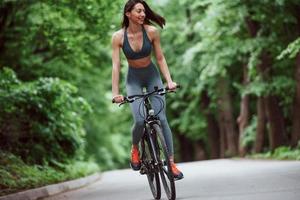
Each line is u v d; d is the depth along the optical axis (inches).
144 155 443.2
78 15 1013.8
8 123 791.1
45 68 1187.3
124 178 813.2
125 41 424.8
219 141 1628.9
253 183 498.9
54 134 848.3
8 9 1018.7
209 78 1448.1
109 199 497.0
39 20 1067.3
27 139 814.5
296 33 1039.0
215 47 1214.9
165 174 421.7
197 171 772.6
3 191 561.6
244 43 1109.1
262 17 1006.4
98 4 992.9
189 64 1477.6
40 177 695.1
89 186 735.1
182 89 1521.9
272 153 1116.5
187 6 1405.0
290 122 1312.7
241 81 1457.9
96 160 2003.0
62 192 656.4
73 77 1264.8
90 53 1147.9
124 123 2119.8
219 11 1079.6
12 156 723.4
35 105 816.3
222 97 1460.4
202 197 427.2
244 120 1364.4
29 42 1123.9
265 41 1063.0
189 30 1421.0
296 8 979.3
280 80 1119.6
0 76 842.8
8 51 1145.4
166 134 422.9
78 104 897.5
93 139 1963.6
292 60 1120.8
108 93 1808.6
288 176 529.0
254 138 1331.2
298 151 943.7
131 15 417.4
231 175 629.0
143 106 425.4
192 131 1716.3
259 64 1131.9
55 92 840.3
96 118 1838.1
